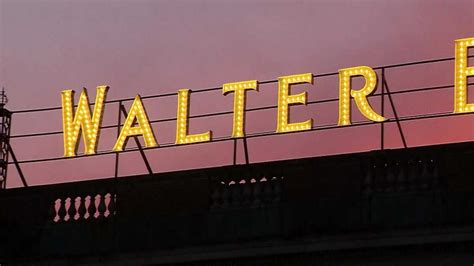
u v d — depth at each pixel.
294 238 42.53
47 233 45.38
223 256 43.16
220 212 43.84
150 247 44.06
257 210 43.50
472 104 45.50
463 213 41.25
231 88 48.06
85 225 45.06
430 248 41.16
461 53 46.34
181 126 48.00
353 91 47.00
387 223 41.94
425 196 41.91
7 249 45.47
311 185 43.44
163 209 44.72
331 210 42.62
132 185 45.25
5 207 46.12
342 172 43.22
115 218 44.94
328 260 42.19
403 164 42.78
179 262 43.59
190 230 43.88
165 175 45.03
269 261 42.75
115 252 44.25
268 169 44.12
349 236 42.00
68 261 44.56
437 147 42.56
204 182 44.59
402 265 41.34
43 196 45.94
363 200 42.44
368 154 43.12
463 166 42.16
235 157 46.59
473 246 40.81
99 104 49.00
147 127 47.94
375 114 46.53
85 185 45.66
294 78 47.78
